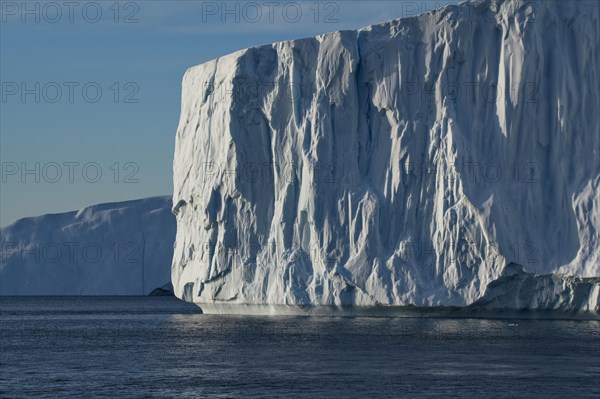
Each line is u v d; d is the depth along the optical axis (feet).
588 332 514.68
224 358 447.83
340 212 590.14
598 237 550.77
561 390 349.61
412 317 608.19
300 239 600.80
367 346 474.08
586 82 573.33
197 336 563.48
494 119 582.35
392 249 582.76
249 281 614.34
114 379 385.50
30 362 448.24
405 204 585.63
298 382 370.32
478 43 590.14
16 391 358.84
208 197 627.46
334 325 576.61
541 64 576.61
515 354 438.40
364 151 604.49
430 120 590.55
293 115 610.24
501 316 576.61
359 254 579.89
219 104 636.89
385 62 601.21
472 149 578.66
